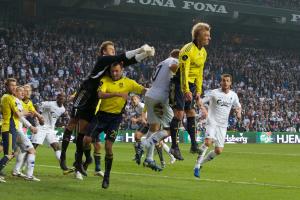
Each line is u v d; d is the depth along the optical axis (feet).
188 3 169.89
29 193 36.45
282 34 214.90
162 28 197.16
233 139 152.76
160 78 42.75
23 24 172.76
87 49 171.32
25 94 51.31
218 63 189.47
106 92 39.27
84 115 40.88
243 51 202.90
